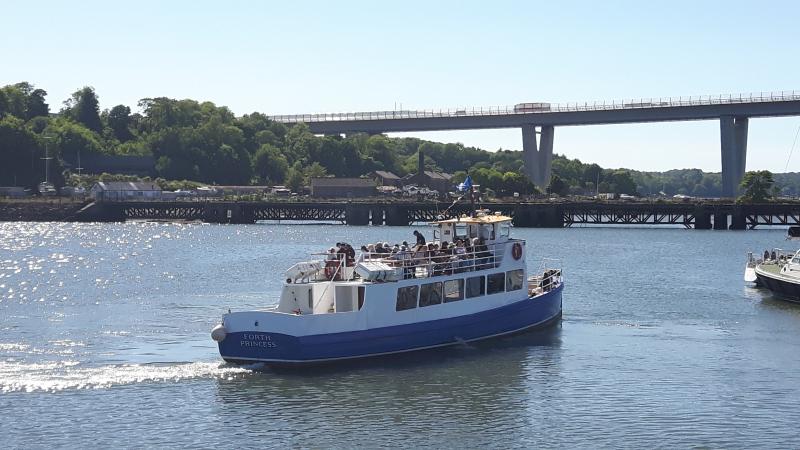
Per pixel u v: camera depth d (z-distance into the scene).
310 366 55.25
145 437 43.84
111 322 71.81
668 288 96.25
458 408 48.75
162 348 61.53
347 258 59.97
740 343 65.06
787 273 87.31
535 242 164.62
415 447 43.09
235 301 84.38
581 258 132.12
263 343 54.69
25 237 175.50
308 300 57.69
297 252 141.88
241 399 49.66
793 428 45.91
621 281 102.75
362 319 56.53
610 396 51.12
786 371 56.78
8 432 44.25
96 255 136.12
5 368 55.47
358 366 56.44
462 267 61.19
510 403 49.62
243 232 194.12
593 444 43.59
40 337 65.25
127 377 53.56
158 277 105.31
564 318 75.12
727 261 128.50
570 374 55.69
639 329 70.19
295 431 44.97
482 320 62.75
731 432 45.31
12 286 95.88
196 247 152.50
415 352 59.31
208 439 43.72
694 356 60.75
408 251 60.44
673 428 45.78
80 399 49.41
